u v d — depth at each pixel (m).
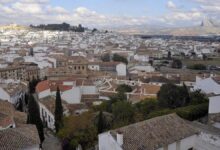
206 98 71.81
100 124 55.81
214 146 44.09
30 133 41.84
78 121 58.91
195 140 46.75
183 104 67.81
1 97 93.88
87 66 171.75
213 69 197.62
